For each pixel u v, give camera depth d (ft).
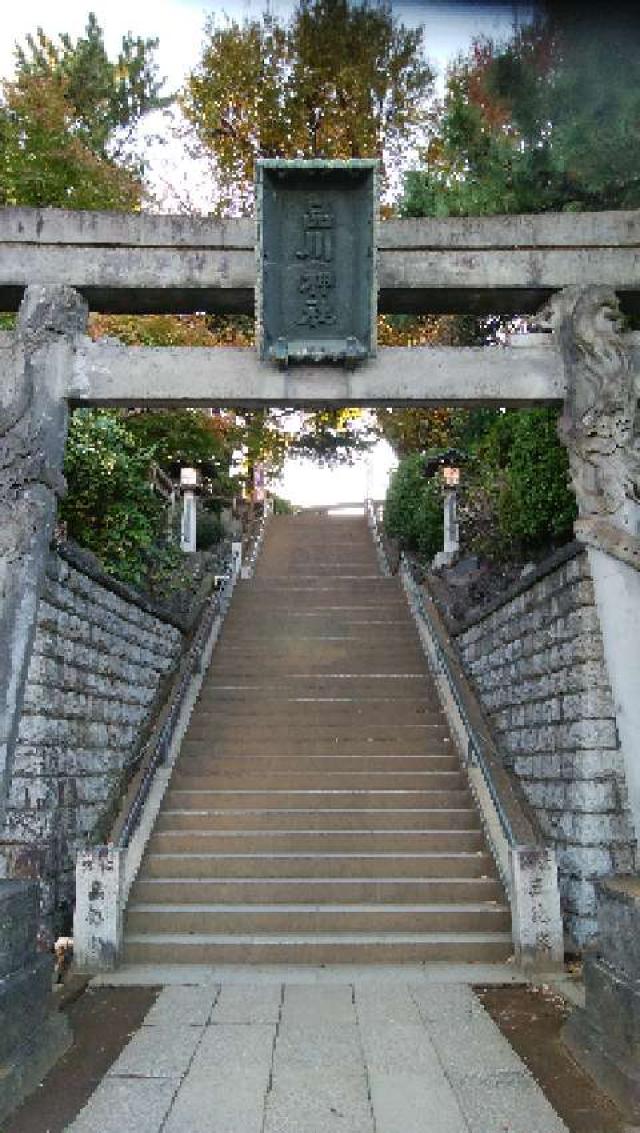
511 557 47.80
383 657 47.57
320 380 24.62
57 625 26.32
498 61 27.14
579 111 26.76
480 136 31.27
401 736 38.40
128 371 24.48
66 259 24.93
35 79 55.47
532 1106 15.12
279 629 51.96
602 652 25.25
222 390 24.45
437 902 27.50
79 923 24.23
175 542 62.75
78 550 27.20
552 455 37.68
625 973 15.89
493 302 26.30
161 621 40.55
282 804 32.96
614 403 24.64
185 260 25.04
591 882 24.30
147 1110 14.96
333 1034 18.76
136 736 33.83
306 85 66.28
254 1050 17.81
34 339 24.36
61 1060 17.31
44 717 24.85
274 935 25.79
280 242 24.45
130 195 54.70
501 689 34.73
